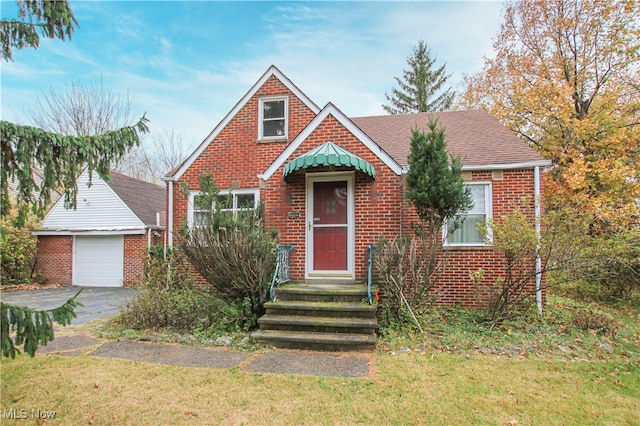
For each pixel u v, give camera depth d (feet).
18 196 13.85
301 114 32.91
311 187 29.12
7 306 11.91
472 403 13.64
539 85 50.85
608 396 14.28
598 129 47.32
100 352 19.63
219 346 20.72
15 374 16.35
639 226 29.53
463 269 27.68
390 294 22.99
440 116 39.91
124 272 54.03
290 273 28.60
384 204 27.76
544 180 48.06
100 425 12.24
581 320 23.29
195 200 27.25
